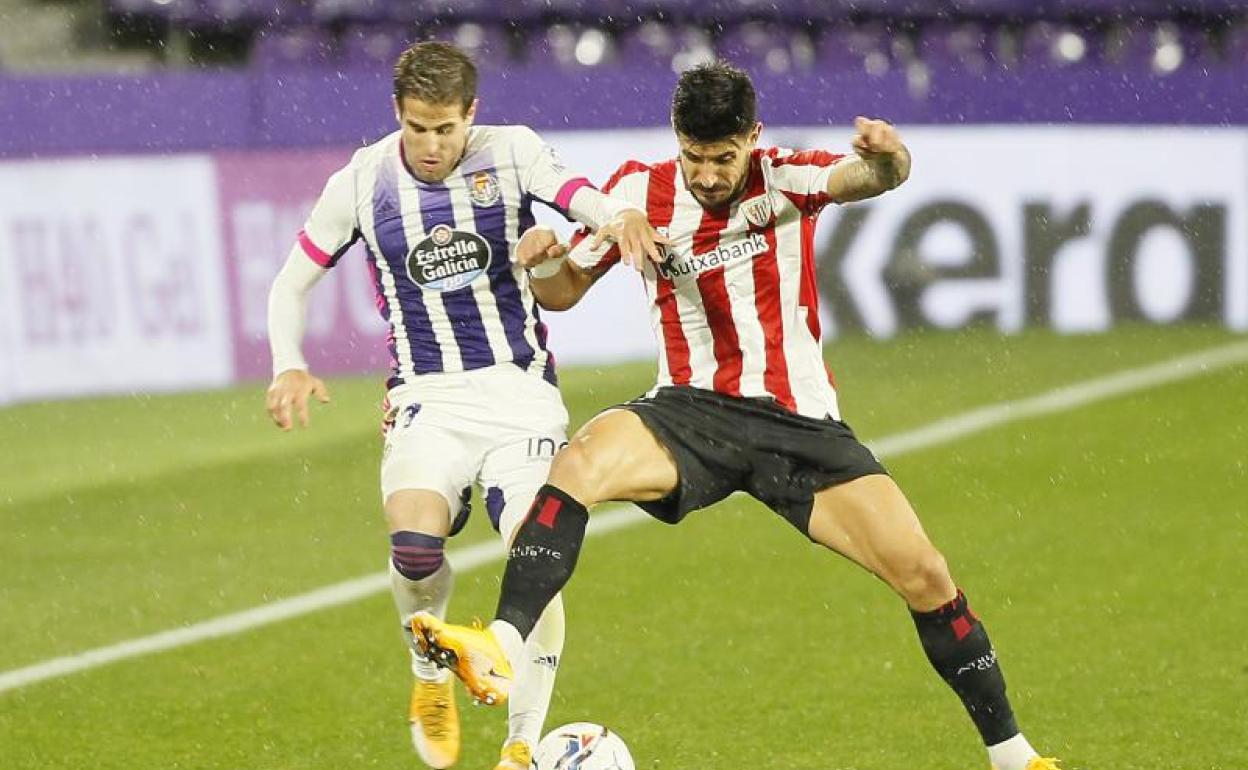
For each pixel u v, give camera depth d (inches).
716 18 1860.2
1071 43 1865.2
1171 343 1507.1
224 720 744.3
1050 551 987.3
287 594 946.1
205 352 1462.8
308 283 644.7
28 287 1434.5
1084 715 717.9
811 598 908.0
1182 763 656.4
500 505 625.9
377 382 1456.7
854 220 1537.9
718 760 674.2
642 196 610.9
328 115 1481.3
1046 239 1557.6
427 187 630.5
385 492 624.4
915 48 1862.7
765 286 606.2
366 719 740.7
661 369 625.6
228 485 1188.5
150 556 1031.0
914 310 1549.0
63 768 686.5
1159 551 979.3
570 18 1856.5
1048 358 1466.5
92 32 1932.8
